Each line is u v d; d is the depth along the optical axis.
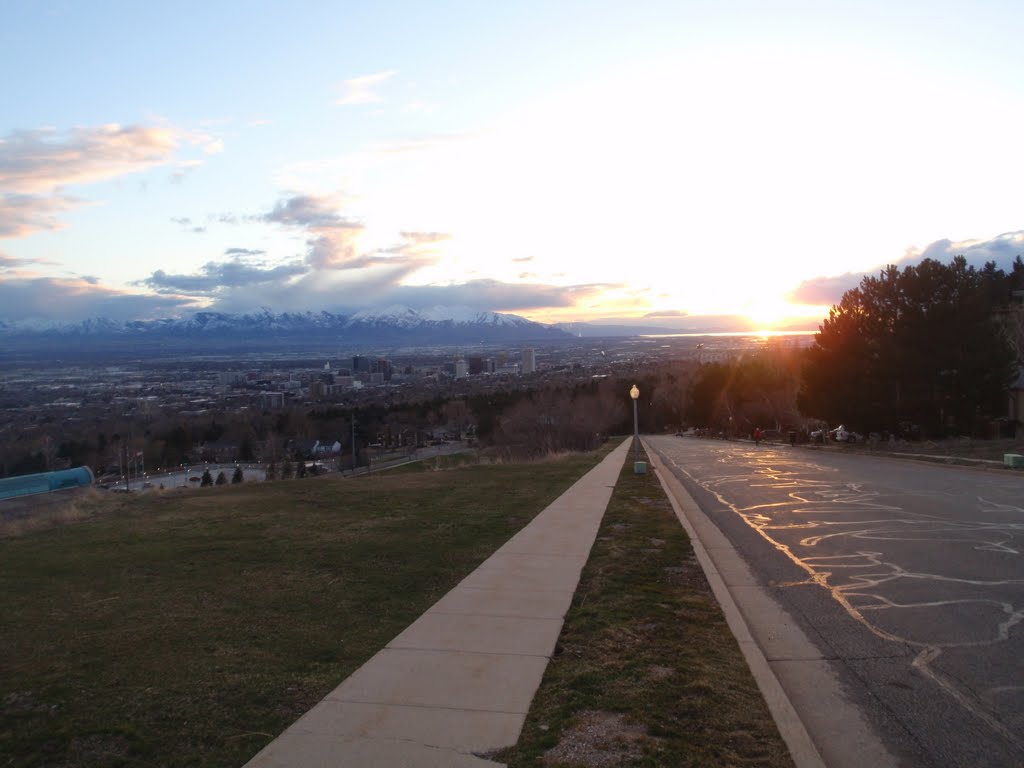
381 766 4.23
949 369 34.84
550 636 6.52
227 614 7.32
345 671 5.73
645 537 11.36
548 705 5.05
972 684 5.62
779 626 7.14
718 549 10.95
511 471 23.27
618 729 4.67
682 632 6.64
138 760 4.37
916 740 4.77
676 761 4.27
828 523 12.92
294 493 17.16
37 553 10.64
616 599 7.73
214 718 4.90
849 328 38.34
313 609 7.46
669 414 97.12
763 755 4.36
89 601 7.89
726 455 34.22
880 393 36.81
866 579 8.86
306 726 4.75
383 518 13.21
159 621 7.11
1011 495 16.03
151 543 11.18
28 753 4.47
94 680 5.59
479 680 5.50
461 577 8.80
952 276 34.91
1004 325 41.84
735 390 73.94
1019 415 38.59
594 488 18.00
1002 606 7.57
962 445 30.53
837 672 5.93
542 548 10.45
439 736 4.59
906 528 12.15
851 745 4.72
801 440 49.66
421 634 6.59
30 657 6.12
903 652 6.35
